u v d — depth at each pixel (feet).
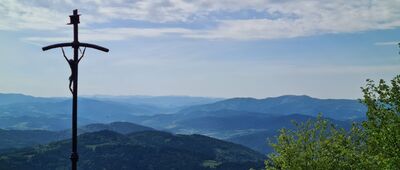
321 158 121.39
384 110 98.43
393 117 97.40
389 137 94.27
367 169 104.99
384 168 92.84
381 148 98.58
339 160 119.55
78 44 49.98
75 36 50.03
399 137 93.09
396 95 98.73
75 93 50.34
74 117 50.08
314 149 125.39
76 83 50.31
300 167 123.24
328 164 118.83
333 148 120.26
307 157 123.65
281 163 130.72
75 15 50.11
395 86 99.60
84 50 50.44
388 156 94.68
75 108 50.24
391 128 94.27
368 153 107.34
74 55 50.06
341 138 118.52
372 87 101.86
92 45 50.52
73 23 50.26
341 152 113.80
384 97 99.55
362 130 118.62
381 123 98.78
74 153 50.26
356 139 120.06
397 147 93.66
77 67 50.21
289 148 127.24
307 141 126.41
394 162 91.30
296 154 126.62
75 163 50.39
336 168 117.50
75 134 50.19
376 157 94.58
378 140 96.12
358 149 117.91
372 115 100.32
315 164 121.39
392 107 98.94
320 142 124.57
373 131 98.68
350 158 112.98
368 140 106.52
